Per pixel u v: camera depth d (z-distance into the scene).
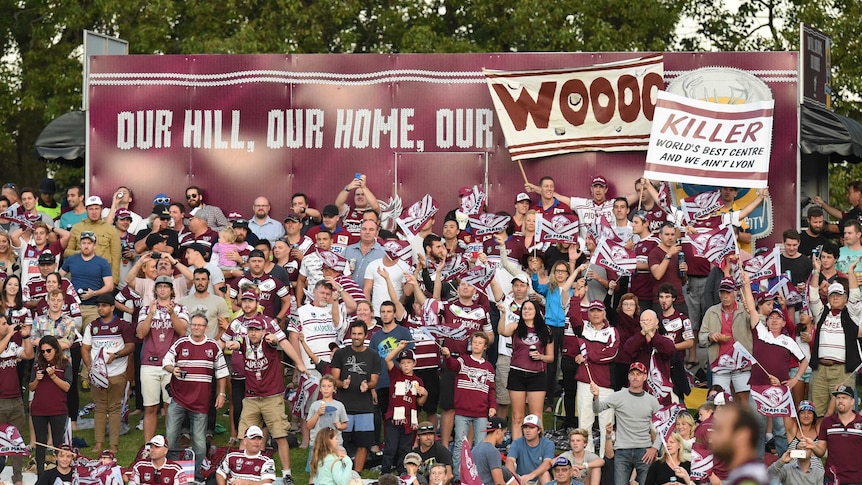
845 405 57.44
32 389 61.19
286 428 60.53
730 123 73.50
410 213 72.31
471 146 79.50
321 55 80.56
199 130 81.75
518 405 61.69
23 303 68.50
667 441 55.47
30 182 137.62
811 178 84.38
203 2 123.69
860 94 125.88
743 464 17.50
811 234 75.00
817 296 66.50
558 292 66.44
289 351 61.09
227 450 56.75
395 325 62.28
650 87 77.56
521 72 78.56
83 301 69.94
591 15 119.19
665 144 74.12
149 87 82.12
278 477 60.97
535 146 78.50
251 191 81.25
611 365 62.00
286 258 71.62
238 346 60.62
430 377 62.97
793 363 64.19
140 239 74.62
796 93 76.75
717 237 67.69
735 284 65.44
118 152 82.31
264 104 81.06
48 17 127.44
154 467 56.34
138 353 71.38
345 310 65.88
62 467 57.31
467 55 79.50
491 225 70.38
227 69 81.50
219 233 74.94
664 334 62.91
